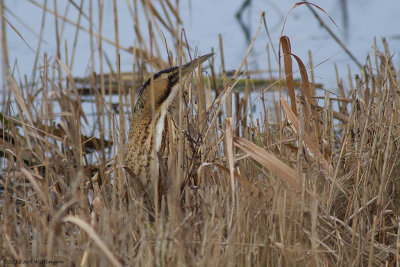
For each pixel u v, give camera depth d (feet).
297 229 21.21
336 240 21.81
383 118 25.00
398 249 21.21
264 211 20.71
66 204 18.94
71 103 25.63
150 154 24.89
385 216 24.03
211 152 25.58
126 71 45.52
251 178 23.20
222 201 22.09
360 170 24.56
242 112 34.19
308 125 25.27
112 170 26.05
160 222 19.81
